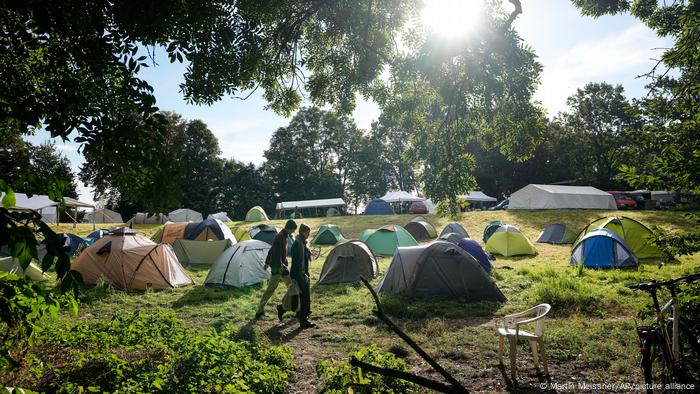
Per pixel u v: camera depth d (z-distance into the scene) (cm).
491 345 722
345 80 1185
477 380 588
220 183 6950
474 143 5841
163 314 800
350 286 1351
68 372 498
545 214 3559
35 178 267
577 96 5741
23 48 411
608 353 655
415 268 1151
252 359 620
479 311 1005
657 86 595
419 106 1040
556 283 1198
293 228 968
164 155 369
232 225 4000
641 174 569
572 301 1031
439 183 955
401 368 552
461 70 840
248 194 7088
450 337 784
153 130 373
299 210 6294
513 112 870
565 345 711
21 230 210
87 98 425
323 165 7844
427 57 814
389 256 2158
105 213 5100
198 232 2214
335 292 1279
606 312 949
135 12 455
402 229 2280
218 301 1162
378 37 1147
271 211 7206
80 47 407
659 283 429
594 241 1719
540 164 5850
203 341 582
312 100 1216
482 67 791
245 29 852
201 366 519
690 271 1275
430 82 883
